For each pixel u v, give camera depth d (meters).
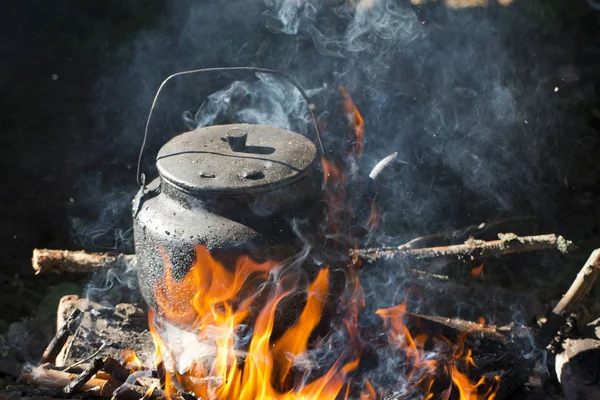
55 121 2.33
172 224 1.31
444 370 1.41
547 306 1.66
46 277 1.85
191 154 1.36
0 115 2.35
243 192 1.29
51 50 2.67
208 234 1.29
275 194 1.30
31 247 1.94
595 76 2.36
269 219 1.31
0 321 1.73
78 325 1.52
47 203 2.06
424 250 1.57
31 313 1.77
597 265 1.48
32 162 2.18
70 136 2.28
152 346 1.50
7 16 2.75
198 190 1.30
